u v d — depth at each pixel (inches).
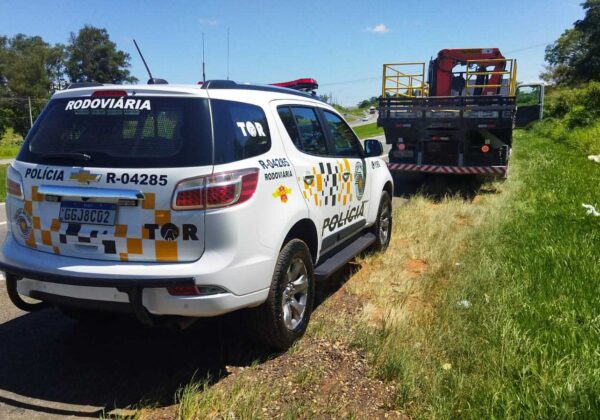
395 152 449.4
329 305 186.2
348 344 154.1
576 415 110.3
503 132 421.7
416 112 426.9
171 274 122.5
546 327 153.3
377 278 211.3
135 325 171.8
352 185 204.8
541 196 368.2
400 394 125.3
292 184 154.4
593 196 354.3
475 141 433.1
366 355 147.0
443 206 355.9
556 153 666.2
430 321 167.3
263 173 139.2
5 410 123.6
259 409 120.6
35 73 3447.3
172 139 128.4
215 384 134.3
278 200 144.9
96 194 127.7
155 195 124.5
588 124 927.0
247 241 131.0
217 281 124.6
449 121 419.5
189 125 128.9
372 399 127.0
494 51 536.4
